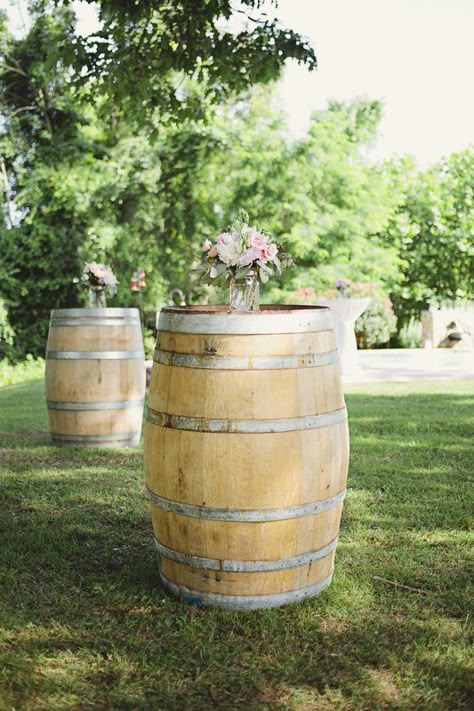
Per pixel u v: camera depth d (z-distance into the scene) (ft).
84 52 25.39
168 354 10.97
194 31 24.93
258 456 10.41
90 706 8.57
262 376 10.44
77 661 9.53
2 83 63.00
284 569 10.85
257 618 10.57
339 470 11.20
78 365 22.08
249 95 67.51
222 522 10.57
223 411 10.43
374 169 76.43
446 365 47.44
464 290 71.92
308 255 68.74
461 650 9.67
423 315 63.67
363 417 27.17
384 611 10.89
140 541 14.01
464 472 18.80
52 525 14.98
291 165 65.67
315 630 10.26
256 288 11.55
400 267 72.18
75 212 61.36
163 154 62.18
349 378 40.70
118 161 62.08
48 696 8.76
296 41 25.14
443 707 8.54
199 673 9.20
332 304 41.91
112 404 22.33
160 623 10.45
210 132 61.67
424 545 13.61
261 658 9.56
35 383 44.19
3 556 13.05
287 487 10.55
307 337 10.79
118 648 9.84
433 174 73.20
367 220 68.44
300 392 10.63
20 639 10.12
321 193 69.21
